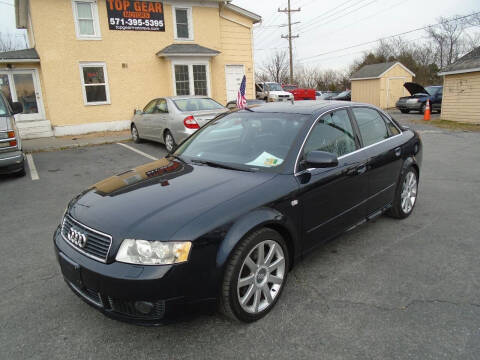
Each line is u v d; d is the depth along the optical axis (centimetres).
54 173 768
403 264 345
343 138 363
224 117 410
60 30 1298
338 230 346
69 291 314
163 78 1512
